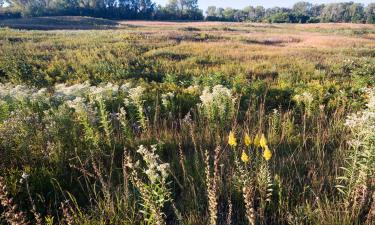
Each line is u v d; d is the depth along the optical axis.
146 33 27.77
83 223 3.09
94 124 5.11
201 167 4.00
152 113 6.51
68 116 5.01
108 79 11.05
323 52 18.00
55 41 22.12
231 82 9.33
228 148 4.65
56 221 3.27
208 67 12.91
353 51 18.52
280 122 5.57
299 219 3.06
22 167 4.03
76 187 3.77
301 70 11.77
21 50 17.44
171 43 21.11
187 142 4.89
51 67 12.85
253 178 3.53
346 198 3.20
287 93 8.03
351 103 6.89
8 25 42.78
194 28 42.28
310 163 4.06
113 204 3.31
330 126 5.32
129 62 13.96
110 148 4.63
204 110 5.86
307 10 142.50
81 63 13.50
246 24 62.25
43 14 84.31
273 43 25.66
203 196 3.51
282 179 3.57
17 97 6.74
